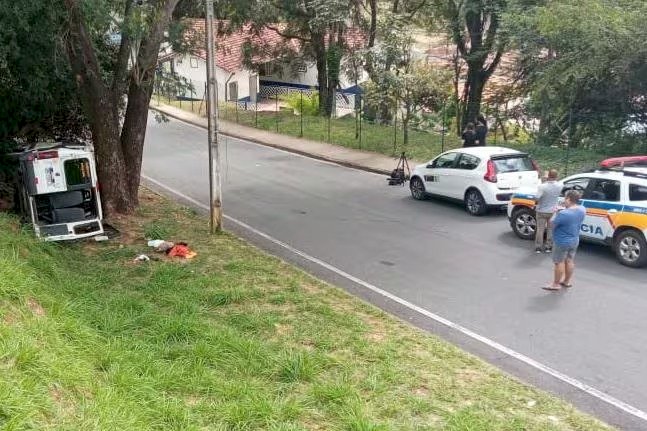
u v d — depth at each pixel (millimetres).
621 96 22969
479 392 7445
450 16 32031
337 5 31625
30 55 14523
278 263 12328
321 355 8031
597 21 20734
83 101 14844
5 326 6324
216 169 14180
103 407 5738
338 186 20703
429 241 14344
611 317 9961
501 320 9930
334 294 10703
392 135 29109
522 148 23953
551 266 12492
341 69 32969
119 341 7766
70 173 13000
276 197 19047
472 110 30656
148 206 16828
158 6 14797
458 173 17062
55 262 10742
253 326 9000
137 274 11156
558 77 22312
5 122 16125
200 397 6816
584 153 22234
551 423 6812
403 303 10695
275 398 6934
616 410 7375
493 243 14125
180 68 47062
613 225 12562
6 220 11820
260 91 48688
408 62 27625
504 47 27844
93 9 13000
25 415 4883
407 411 6895
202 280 10875
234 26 32281
